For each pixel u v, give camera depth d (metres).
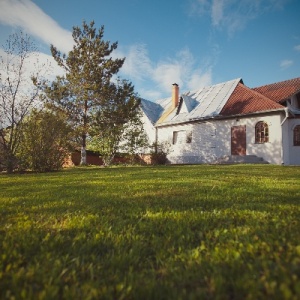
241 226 2.09
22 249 1.67
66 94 18.41
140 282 1.21
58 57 20.55
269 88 22.25
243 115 19.34
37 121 11.55
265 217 2.38
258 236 1.81
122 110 18.33
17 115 11.34
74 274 1.30
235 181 5.53
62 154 12.45
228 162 18.55
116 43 21.23
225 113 20.36
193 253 1.55
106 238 1.84
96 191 4.25
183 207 2.90
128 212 2.69
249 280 1.15
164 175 7.28
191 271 1.32
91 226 2.16
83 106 19.69
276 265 1.29
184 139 23.66
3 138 11.23
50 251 1.63
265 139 18.45
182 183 5.15
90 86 18.84
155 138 25.69
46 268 1.36
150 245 1.75
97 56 20.17
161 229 2.07
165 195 3.70
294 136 17.97
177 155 23.83
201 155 21.92
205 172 8.34
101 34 21.31
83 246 1.69
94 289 1.12
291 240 1.68
